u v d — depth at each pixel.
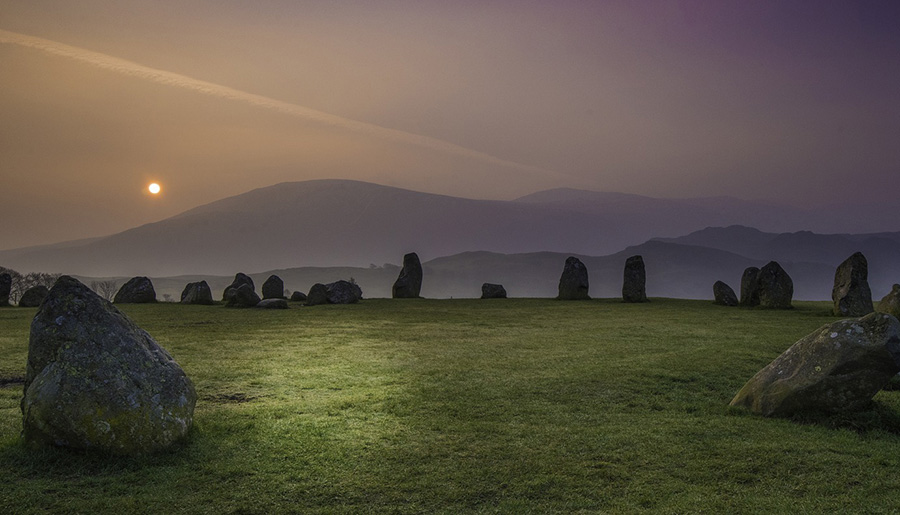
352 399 14.25
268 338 24.33
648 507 8.22
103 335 10.34
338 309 38.16
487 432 11.70
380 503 8.37
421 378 16.77
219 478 9.19
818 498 8.43
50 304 10.45
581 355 20.50
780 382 13.27
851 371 12.26
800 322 30.16
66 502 8.23
